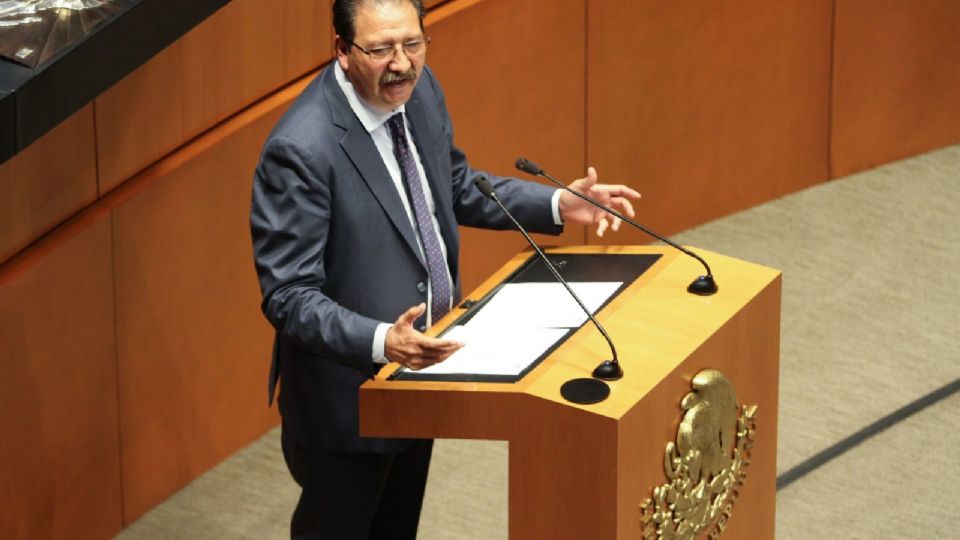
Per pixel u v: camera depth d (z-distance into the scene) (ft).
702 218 44.86
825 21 45.57
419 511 27.20
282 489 34.17
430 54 37.14
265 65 32.99
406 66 22.65
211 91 32.04
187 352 33.14
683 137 43.55
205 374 33.73
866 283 42.50
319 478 25.20
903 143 48.60
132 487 32.60
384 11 22.50
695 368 21.94
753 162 45.47
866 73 47.01
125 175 30.91
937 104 48.83
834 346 39.50
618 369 20.97
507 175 39.75
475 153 38.88
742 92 44.45
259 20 32.58
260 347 34.88
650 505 21.25
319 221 23.13
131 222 31.17
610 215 25.36
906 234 44.96
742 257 43.42
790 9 44.68
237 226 33.45
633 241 43.52
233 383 34.47
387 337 21.20
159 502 33.42
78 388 30.81
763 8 44.09
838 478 34.09
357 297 24.07
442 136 25.13
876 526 32.30
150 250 31.71
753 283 23.84
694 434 21.77
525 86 39.42
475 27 37.88
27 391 29.71
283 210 23.08
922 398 37.22
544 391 20.63
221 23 31.83
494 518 33.01
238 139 32.89
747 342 23.45
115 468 32.07
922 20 47.57
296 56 33.60
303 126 23.27
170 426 33.22
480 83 38.42
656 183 43.37
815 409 36.76
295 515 25.94
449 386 20.92
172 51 31.04
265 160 23.30
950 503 33.12
